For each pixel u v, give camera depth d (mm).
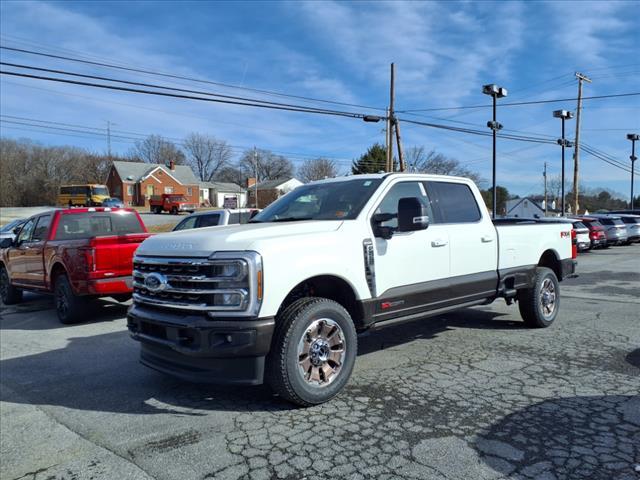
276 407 4309
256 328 3889
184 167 78812
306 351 4203
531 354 5691
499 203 93625
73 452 3641
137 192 71625
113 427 4051
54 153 84750
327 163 87312
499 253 6254
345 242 4574
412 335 6668
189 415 4227
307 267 4238
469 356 5645
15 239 10312
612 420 3840
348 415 4066
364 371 5168
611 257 20000
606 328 6969
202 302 4031
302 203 5551
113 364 5918
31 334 7766
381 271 4863
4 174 79188
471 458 3301
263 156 102875
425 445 3506
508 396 4387
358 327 4812
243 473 3211
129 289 8172
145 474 3260
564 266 7492
